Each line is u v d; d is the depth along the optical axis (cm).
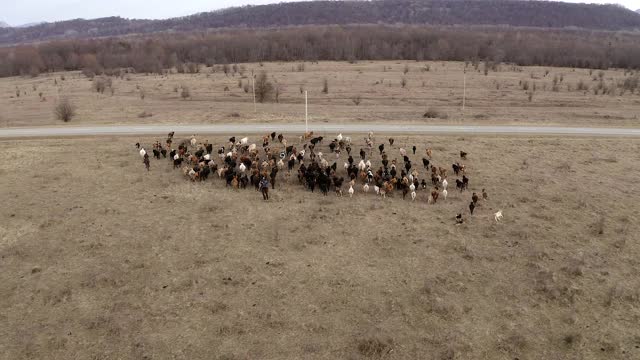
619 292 2589
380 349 2173
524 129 5897
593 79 11919
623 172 4466
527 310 2469
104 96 9331
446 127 5966
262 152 4834
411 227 3325
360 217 3472
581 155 4934
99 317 2366
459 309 2461
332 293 2594
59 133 5597
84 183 4059
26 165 4491
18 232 3216
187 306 2469
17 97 9506
